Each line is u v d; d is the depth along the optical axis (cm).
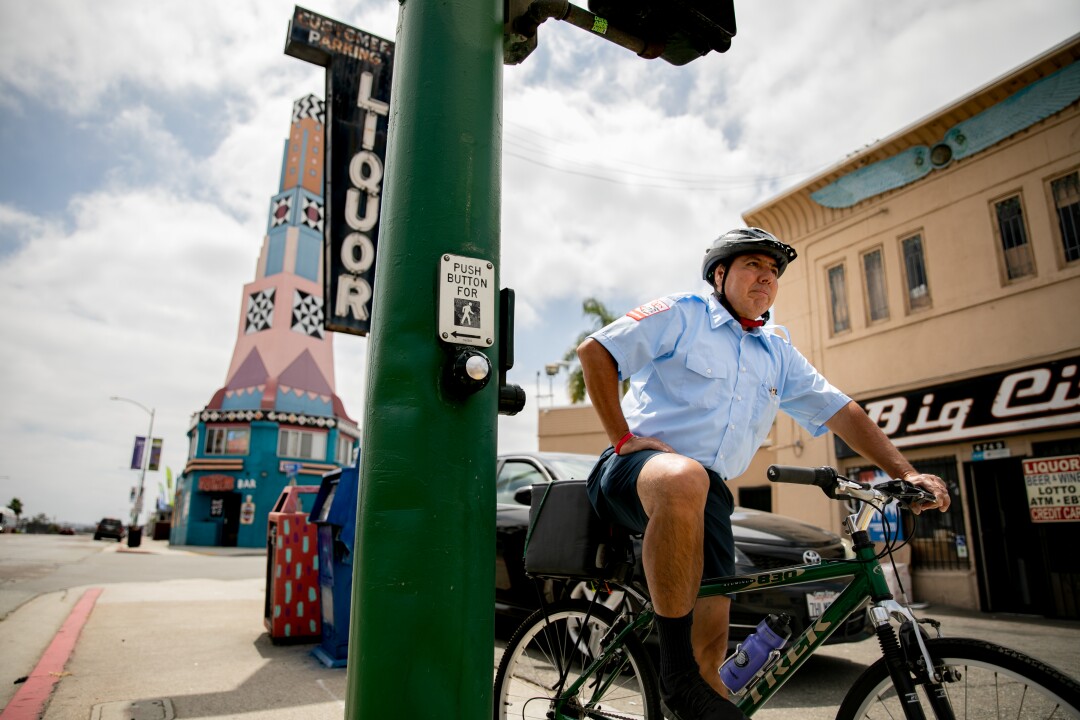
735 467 240
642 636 239
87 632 530
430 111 192
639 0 238
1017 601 802
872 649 507
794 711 353
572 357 1895
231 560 1822
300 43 774
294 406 3303
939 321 916
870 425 245
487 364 179
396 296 185
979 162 895
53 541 2964
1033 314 817
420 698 161
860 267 1034
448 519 172
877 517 930
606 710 247
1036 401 797
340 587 421
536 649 274
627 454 214
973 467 859
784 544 429
